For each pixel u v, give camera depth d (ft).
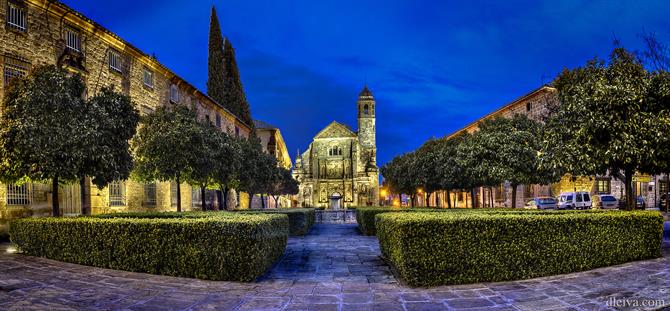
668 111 37.35
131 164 47.96
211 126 76.48
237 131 154.81
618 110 37.96
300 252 42.80
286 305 21.54
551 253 27.35
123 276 27.02
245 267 26.76
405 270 25.53
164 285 25.08
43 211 54.03
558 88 65.00
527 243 26.84
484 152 75.46
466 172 82.43
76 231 30.66
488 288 24.32
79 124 39.45
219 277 26.91
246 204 172.55
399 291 24.41
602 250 29.32
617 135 37.65
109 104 46.06
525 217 27.22
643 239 31.48
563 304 20.71
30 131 36.94
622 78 40.63
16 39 51.65
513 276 26.35
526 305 20.75
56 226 31.73
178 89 96.89
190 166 60.29
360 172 257.75
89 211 63.10
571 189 119.03
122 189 72.33
